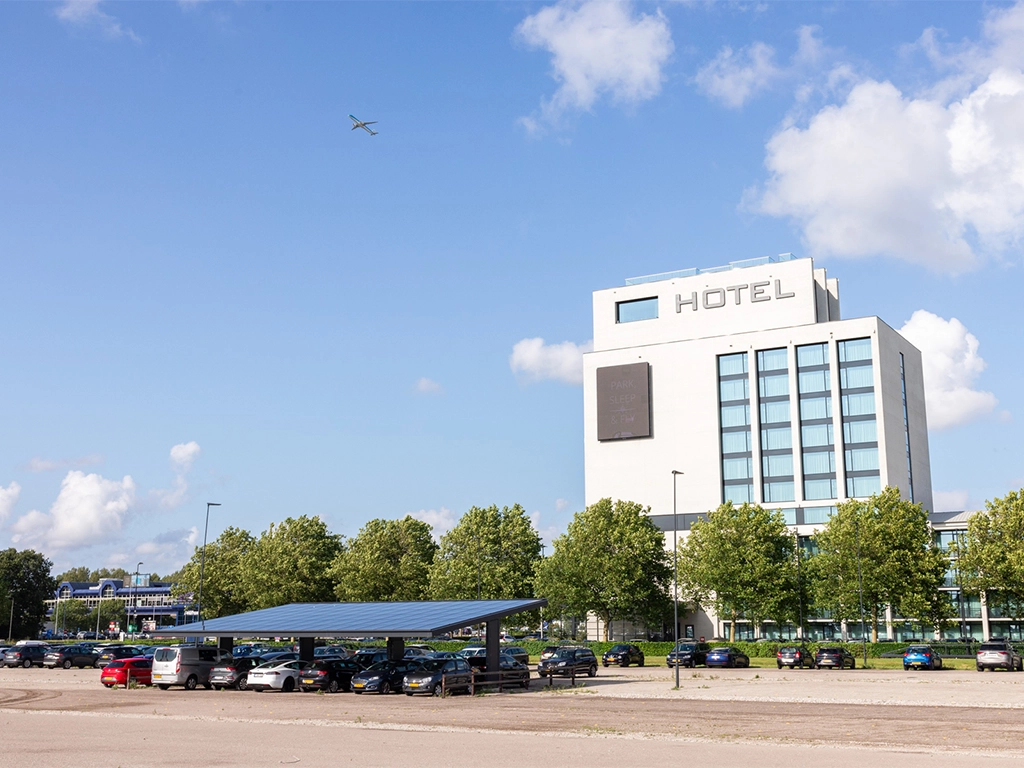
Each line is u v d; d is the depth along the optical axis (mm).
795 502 116250
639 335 132125
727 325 126750
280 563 111125
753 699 43562
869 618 90562
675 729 30172
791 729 29953
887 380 117188
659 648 95250
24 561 158500
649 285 133125
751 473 119562
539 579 99188
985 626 104750
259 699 44625
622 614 98000
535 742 26531
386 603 61969
